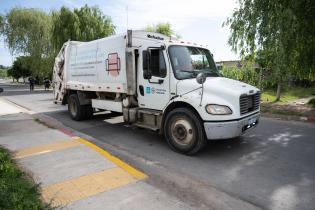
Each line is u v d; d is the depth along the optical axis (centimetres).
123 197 359
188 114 541
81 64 919
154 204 342
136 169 468
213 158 538
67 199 352
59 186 390
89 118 998
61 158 514
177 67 589
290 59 1066
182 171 467
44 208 321
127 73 686
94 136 736
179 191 383
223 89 523
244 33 1235
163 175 445
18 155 535
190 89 548
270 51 1120
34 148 584
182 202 351
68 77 1019
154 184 405
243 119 529
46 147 591
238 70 1598
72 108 995
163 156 552
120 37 709
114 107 780
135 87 692
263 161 518
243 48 1274
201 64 651
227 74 1617
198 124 530
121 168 463
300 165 495
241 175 449
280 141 663
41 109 1305
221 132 509
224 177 441
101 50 800
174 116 571
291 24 980
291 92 2131
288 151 581
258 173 458
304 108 1155
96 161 496
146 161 520
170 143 589
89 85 874
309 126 845
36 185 372
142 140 686
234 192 385
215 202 354
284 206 347
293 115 992
